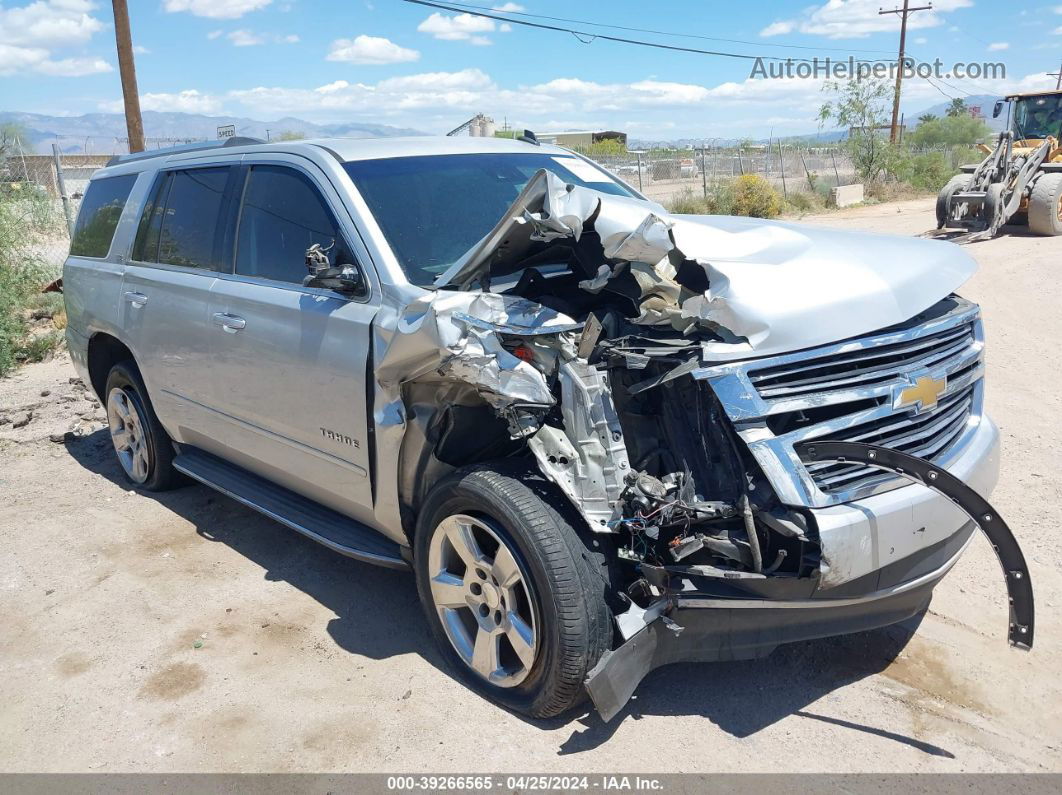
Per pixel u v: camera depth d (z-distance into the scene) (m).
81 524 5.30
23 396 8.05
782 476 2.84
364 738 3.25
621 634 3.05
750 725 3.22
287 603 4.29
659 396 3.19
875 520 2.90
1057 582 4.06
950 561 3.29
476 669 3.43
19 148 20.31
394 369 3.42
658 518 2.93
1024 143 18.06
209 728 3.36
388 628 4.02
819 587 2.84
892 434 3.17
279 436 4.22
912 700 3.32
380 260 3.67
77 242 6.11
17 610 4.32
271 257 4.27
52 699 3.59
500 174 4.40
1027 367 7.43
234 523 5.25
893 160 30.64
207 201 4.77
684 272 3.21
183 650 3.90
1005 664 3.51
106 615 4.23
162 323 4.90
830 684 3.44
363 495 3.80
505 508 3.10
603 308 3.41
